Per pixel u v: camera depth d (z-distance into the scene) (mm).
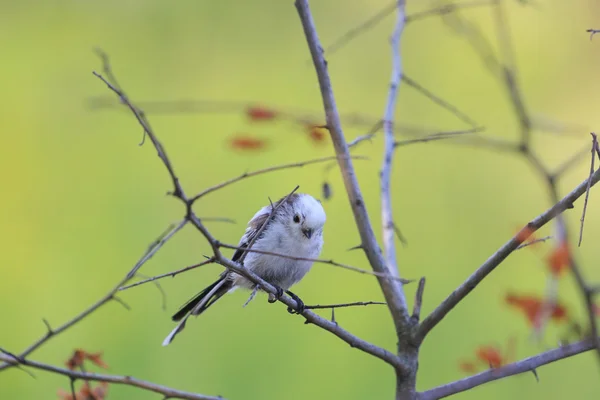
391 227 7570
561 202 5770
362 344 6449
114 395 11109
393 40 8438
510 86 8477
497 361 6379
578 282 6004
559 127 10992
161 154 5273
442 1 10820
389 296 6805
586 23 16688
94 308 6559
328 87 7121
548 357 6207
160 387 6332
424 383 11484
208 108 15484
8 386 11281
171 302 12164
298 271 8758
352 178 7066
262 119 7691
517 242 5957
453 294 6348
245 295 12211
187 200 5379
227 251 12734
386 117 7926
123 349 11711
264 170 5496
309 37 7121
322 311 12234
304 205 8711
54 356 11625
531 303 5906
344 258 13039
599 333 6211
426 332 6527
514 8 17047
